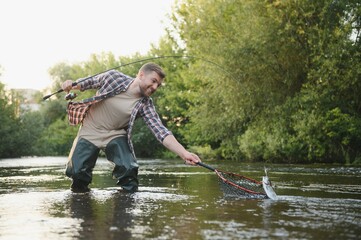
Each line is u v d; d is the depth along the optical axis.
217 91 18.78
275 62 17.05
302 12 16.22
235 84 17.78
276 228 2.74
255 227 2.78
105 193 4.88
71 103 5.16
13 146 39.12
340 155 16.66
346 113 16.59
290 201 4.14
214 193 4.89
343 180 7.15
